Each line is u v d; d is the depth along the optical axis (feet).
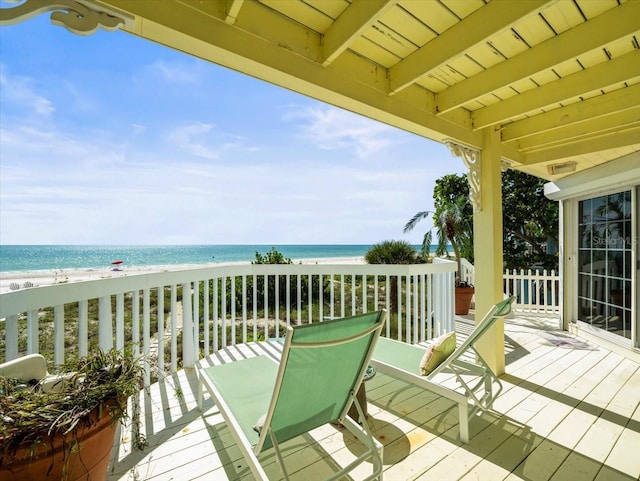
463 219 26.25
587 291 16.21
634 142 10.77
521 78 7.52
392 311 24.07
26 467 4.09
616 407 9.00
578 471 6.49
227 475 6.36
